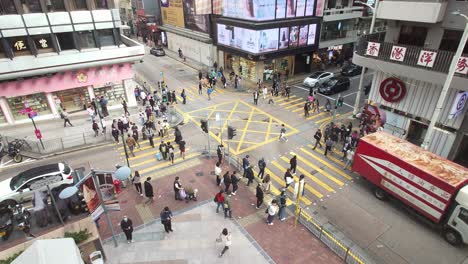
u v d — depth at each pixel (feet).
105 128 79.05
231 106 99.50
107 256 44.93
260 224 51.34
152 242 47.55
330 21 128.26
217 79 125.80
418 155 52.01
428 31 64.59
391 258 45.32
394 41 70.90
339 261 44.24
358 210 55.06
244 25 110.93
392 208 55.62
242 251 45.78
